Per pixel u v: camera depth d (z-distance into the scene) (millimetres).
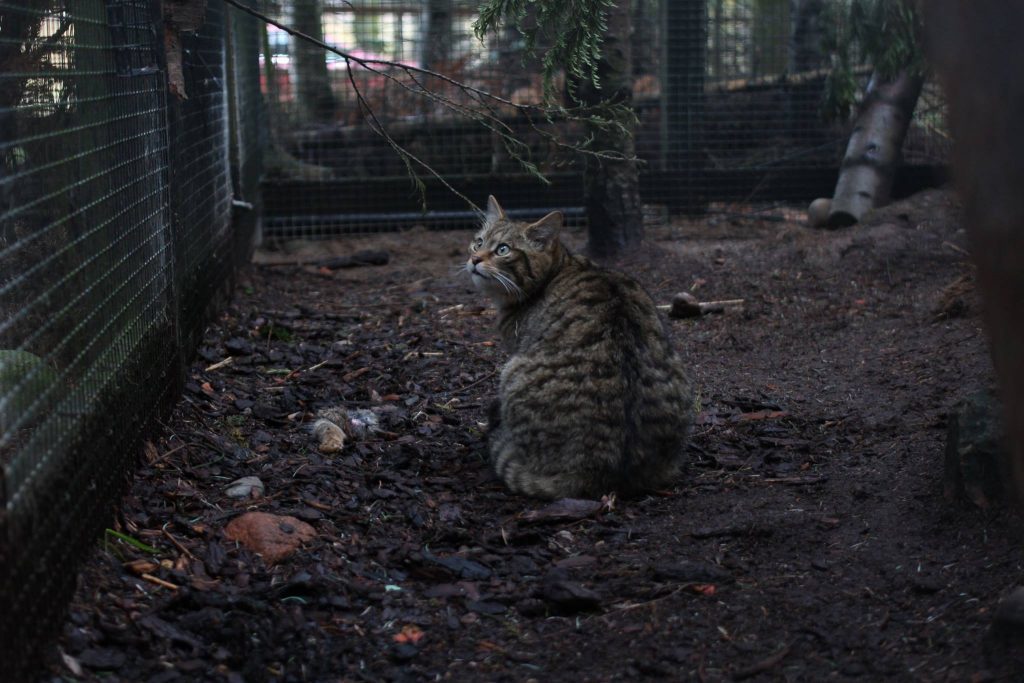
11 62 4242
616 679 3412
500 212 5840
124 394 4559
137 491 4570
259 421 5977
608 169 9859
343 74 12453
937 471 4852
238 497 4703
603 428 4797
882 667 3354
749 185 12250
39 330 3691
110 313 4441
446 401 6570
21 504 3061
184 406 5875
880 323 7953
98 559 3861
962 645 3396
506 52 12047
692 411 5230
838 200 10922
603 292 5145
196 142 7121
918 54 10094
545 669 3502
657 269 9727
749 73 12633
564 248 5684
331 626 3721
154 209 5391
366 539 4422
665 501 4910
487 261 5340
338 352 7609
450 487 5051
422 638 3693
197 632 3562
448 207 12188
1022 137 2062
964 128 2170
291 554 4164
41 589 3191
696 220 12188
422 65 12148
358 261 10797
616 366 4828
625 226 10047
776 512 4625
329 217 12062
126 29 4891
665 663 3484
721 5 13352
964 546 4066
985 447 4219
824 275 9195
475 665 3535
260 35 12102
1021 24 2033
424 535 4492
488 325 8352
